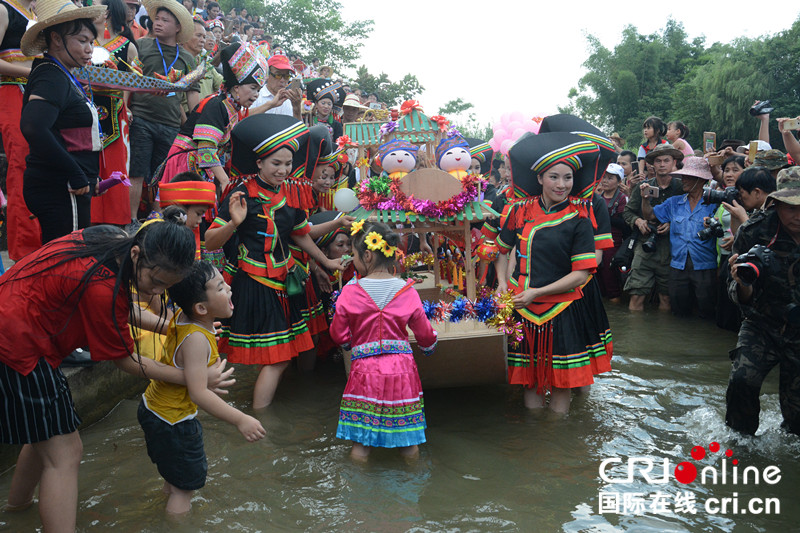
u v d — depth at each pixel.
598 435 4.16
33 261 2.70
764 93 41.69
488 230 4.92
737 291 3.90
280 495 3.39
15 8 4.28
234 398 4.81
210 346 3.12
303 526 3.11
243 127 4.48
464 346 4.36
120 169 4.79
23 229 4.29
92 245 2.71
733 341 6.36
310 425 4.36
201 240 5.14
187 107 7.50
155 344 3.45
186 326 3.08
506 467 3.73
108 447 3.94
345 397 3.92
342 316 3.95
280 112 6.34
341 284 5.30
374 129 6.20
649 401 4.75
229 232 4.37
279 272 4.59
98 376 4.43
